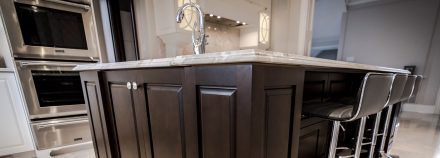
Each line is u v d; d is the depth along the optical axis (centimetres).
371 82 77
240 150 58
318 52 800
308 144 117
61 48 176
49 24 169
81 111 191
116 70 97
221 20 250
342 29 451
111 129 109
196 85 66
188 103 70
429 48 355
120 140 107
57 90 176
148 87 85
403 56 382
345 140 159
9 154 171
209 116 65
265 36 303
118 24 234
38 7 161
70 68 180
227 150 62
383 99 92
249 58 49
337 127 98
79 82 188
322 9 484
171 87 76
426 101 364
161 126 84
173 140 80
